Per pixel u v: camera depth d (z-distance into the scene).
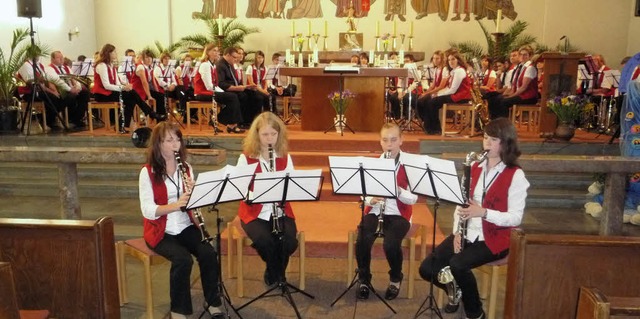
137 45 13.09
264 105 7.91
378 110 6.95
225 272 4.01
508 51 11.79
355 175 3.00
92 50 12.91
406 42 12.60
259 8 12.66
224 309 3.35
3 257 2.61
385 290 3.69
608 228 4.30
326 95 7.02
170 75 8.77
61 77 7.79
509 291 2.46
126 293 3.51
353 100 6.97
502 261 2.94
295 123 8.77
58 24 11.40
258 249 3.28
